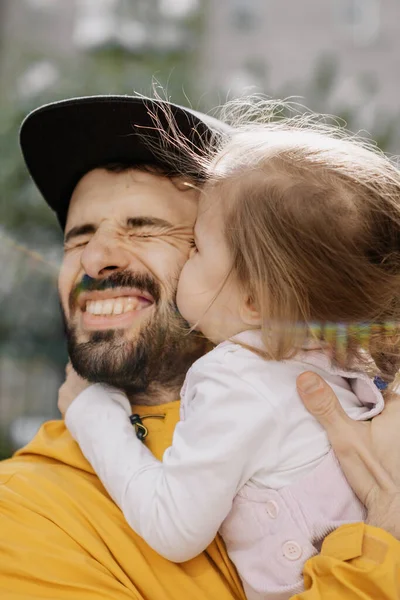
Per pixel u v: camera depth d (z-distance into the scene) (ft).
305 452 4.65
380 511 4.52
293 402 4.67
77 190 5.76
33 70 23.15
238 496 4.70
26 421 22.00
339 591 4.28
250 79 22.66
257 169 4.94
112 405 5.24
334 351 4.84
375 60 36.81
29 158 6.03
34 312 20.03
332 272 4.68
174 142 5.50
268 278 4.72
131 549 4.83
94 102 5.52
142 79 23.09
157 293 5.37
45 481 5.17
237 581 4.86
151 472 4.72
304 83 23.35
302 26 37.32
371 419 4.80
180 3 27.68
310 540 4.56
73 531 4.89
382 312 4.79
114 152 5.64
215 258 4.95
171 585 4.76
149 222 5.44
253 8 37.01
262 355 4.77
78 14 34.35
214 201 5.05
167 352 5.37
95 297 5.41
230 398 4.63
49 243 19.47
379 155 5.28
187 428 4.67
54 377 22.50
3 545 4.85
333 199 4.73
